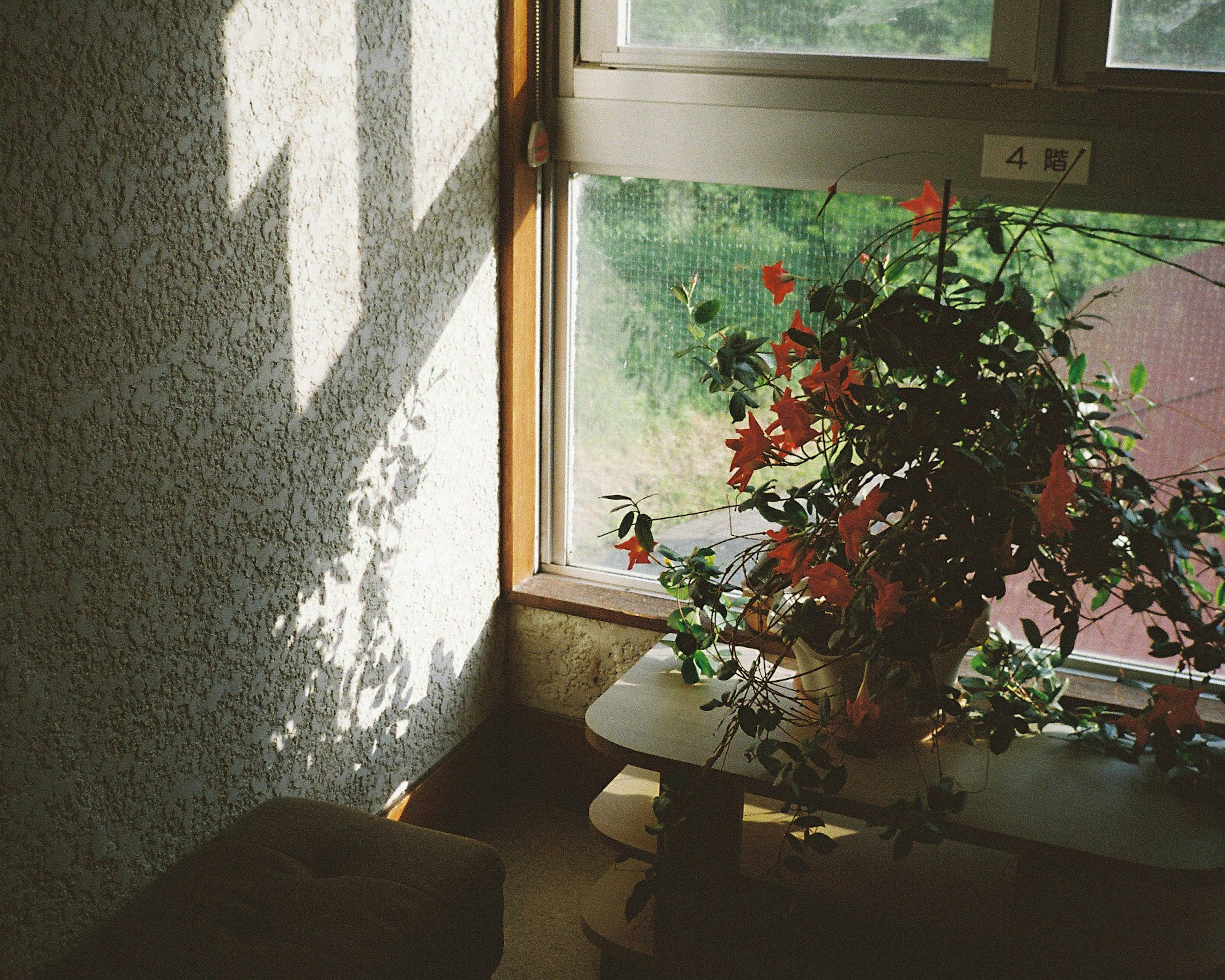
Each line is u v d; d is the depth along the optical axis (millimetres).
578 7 1943
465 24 1812
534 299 2094
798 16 1822
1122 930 1498
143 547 1342
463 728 2129
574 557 2256
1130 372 1746
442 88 1780
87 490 1255
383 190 1682
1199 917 1529
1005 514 1295
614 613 2090
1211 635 1388
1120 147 1651
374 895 1380
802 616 1453
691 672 1640
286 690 1625
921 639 1295
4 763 1204
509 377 2074
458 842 1525
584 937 1864
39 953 1280
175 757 1440
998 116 1713
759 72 1855
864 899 1545
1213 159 1604
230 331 1427
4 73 1096
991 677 1658
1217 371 1694
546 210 2074
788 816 1761
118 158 1233
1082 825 1398
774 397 1573
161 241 1307
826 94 1811
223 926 1320
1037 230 1656
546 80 1988
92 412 1247
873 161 1761
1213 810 1437
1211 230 1666
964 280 1468
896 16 1759
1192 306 1689
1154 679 1798
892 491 1313
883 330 1350
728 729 1555
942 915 1514
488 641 2170
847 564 1458
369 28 1600
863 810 1425
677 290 1662
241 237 1423
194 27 1307
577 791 2244
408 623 1899
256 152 1427
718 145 1901
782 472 2016
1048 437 1377
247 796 1580
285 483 1562
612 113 1957
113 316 1256
